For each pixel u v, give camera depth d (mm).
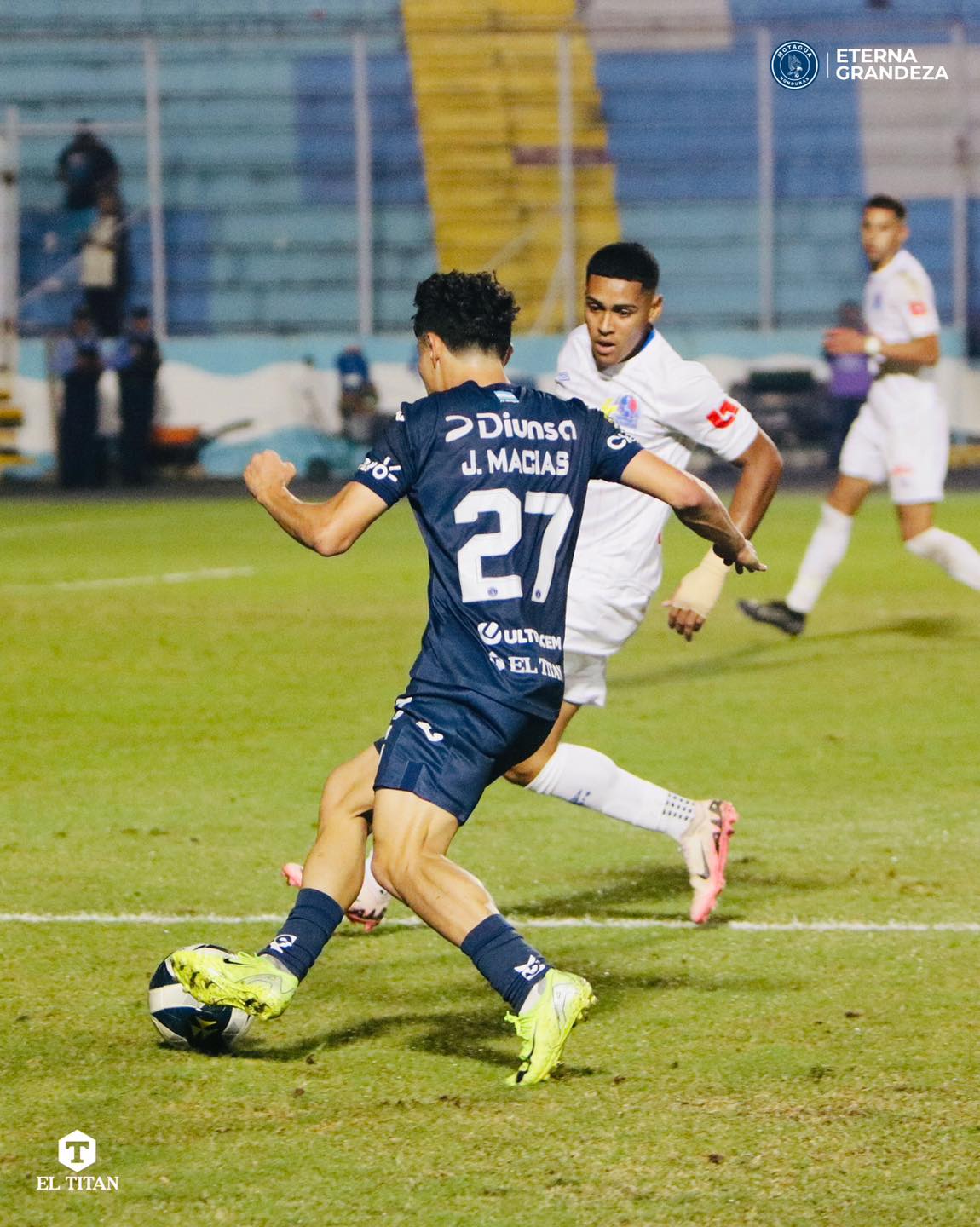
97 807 22312
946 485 75000
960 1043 13516
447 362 13078
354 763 13766
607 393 17766
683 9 88188
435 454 12695
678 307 87000
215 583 46906
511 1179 10977
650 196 87062
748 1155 11328
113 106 87938
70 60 88062
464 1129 11805
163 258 85438
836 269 86250
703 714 28922
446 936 12562
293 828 21125
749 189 86688
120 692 31000
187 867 19281
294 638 37156
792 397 79438
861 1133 11672
